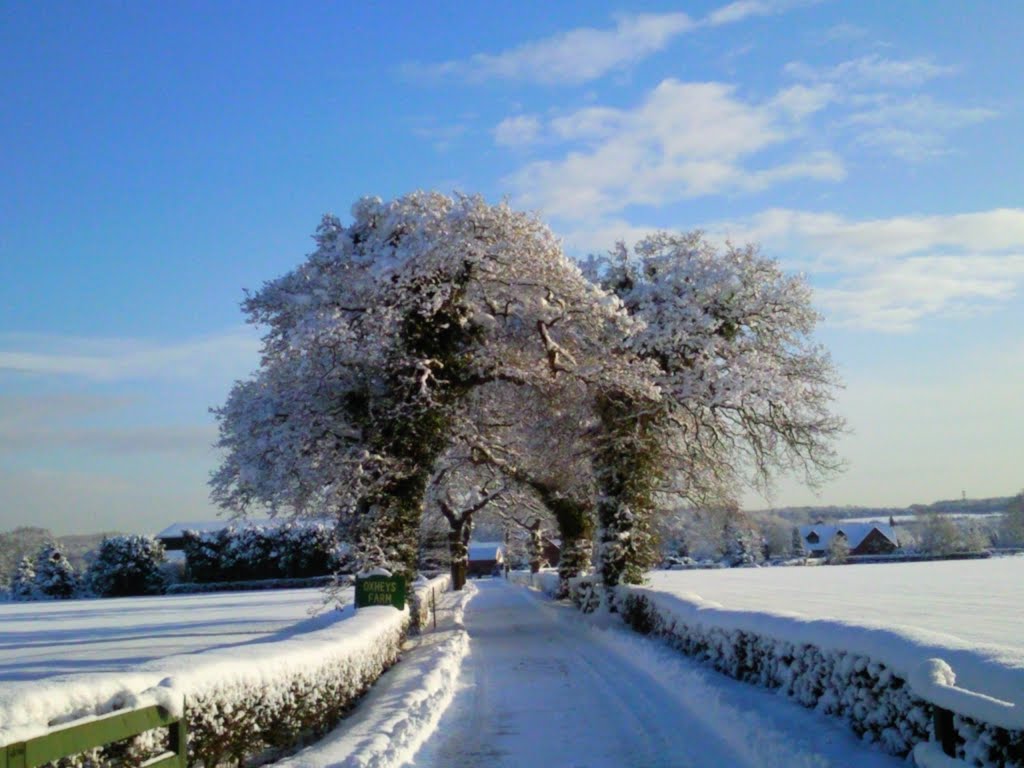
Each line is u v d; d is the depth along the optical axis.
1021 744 5.44
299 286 22.72
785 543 107.81
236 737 8.12
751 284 25.92
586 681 15.43
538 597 42.00
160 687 6.80
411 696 12.76
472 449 31.88
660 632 18.38
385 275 20.97
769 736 8.51
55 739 5.24
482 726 11.72
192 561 70.56
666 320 25.31
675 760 9.36
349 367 22.08
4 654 19.16
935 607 22.11
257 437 22.55
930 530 100.00
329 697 11.02
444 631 23.92
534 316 23.06
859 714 8.16
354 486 20.91
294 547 69.69
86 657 17.42
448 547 55.44
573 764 9.49
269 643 11.05
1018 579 36.25
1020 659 6.32
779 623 10.77
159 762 6.52
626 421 25.03
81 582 73.19
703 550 88.94
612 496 25.23
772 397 24.97
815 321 26.22
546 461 30.02
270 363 22.98
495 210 21.50
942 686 6.25
